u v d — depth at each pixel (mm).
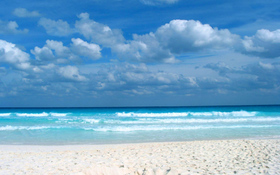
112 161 8172
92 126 20844
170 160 8266
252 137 14633
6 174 6500
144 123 23547
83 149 11023
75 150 10703
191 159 8383
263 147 10258
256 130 17859
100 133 16969
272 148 10008
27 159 8555
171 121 25094
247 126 20203
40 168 7168
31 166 7438
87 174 6547
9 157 8945
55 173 6594
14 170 6934
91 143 13188
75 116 33812
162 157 8789
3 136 15742
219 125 21125
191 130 18156
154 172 6539
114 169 6859
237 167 7082
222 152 9523
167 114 33062
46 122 25000
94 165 7555
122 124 22703
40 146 12062
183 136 15391
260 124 21906
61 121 25609
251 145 10805
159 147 11023
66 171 6793
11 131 17922
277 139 12938
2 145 12414
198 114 33406
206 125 21266
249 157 8477
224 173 6414
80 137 15297
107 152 9969
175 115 33094
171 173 6387
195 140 13844
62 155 9367
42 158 8750
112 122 24438
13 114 37344
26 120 26953
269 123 22875
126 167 7227
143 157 8828
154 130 18266
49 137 15328
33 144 12977
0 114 37094
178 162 7941
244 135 15484
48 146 12039
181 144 11734
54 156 9148
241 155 8875
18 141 13953
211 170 6762
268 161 7723
